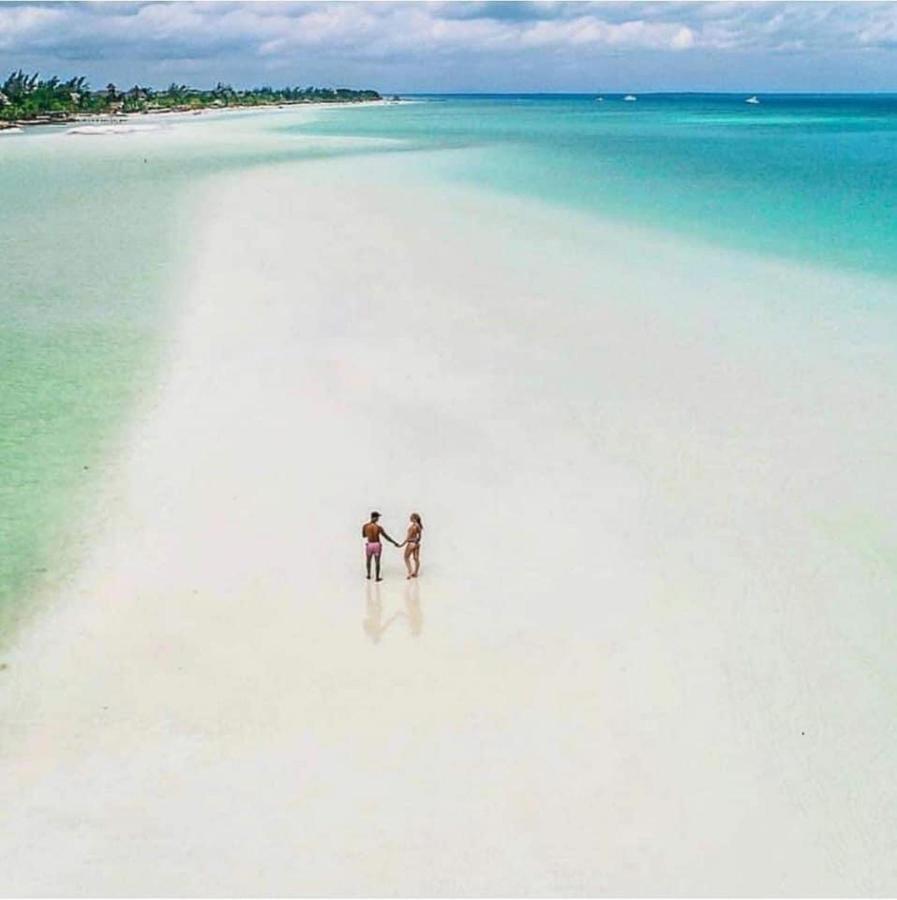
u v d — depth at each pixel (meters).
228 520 17.38
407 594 15.23
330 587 15.38
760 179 66.62
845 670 13.59
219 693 12.86
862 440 20.98
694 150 96.31
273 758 11.76
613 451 20.42
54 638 13.90
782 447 20.62
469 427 21.55
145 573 15.64
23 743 11.89
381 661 13.57
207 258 37.62
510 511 17.89
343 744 12.01
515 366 25.48
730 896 10.13
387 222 46.19
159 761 11.67
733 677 13.41
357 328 28.53
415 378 24.50
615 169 74.38
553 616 14.70
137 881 10.12
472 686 13.09
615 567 16.08
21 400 22.53
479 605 14.96
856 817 11.12
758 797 11.36
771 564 16.20
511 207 51.97
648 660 13.71
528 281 34.47
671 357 26.28
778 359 26.11
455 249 39.84
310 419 21.81
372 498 18.31
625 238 42.91
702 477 19.27
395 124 153.00
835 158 85.12
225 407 22.41
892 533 17.19
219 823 10.84
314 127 137.50
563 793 11.34
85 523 17.09
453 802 11.18
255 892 10.05
